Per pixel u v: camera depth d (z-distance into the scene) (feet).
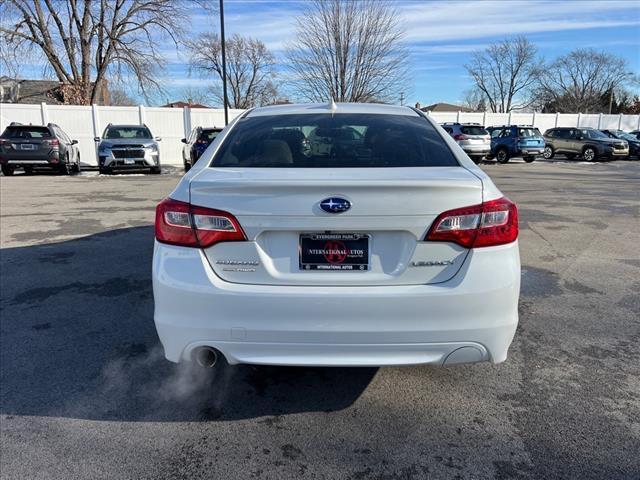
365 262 7.68
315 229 7.55
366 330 7.58
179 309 7.83
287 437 8.28
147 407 9.14
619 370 10.44
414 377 10.16
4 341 11.81
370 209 7.47
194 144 55.31
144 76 93.91
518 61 234.79
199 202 7.77
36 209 30.48
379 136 9.77
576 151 82.02
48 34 90.48
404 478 7.33
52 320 13.03
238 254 7.71
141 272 17.16
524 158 80.59
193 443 8.13
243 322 7.68
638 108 217.97
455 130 72.84
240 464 7.63
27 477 7.31
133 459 7.73
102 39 91.50
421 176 7.82
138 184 45.27
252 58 183.01
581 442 8.09
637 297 14.85
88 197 36.14
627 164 75.61
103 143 54.03
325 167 8.65
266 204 7.54
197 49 124.98
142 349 11.46
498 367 10.57
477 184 7.71
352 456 7.80
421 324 7.60
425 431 8.41
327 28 89.56
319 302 7.54
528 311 13.70
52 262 18.39
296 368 10.55
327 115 10.71
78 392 9.62
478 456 7.77
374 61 91.15
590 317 13.29
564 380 10.03
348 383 9.95
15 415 8.86
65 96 92.94
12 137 52.44
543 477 7.31
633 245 21.53
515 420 8.69
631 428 8.45
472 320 7.66
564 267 18.03
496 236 7.77
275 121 10.53
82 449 7.96
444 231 7.56
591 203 33.73
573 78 234.17
